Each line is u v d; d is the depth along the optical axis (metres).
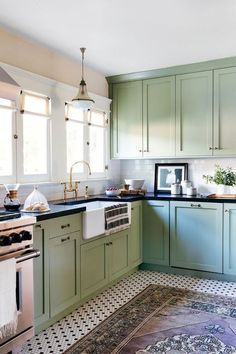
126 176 4.69
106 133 4.38
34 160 3.25
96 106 4.15
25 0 2.34
